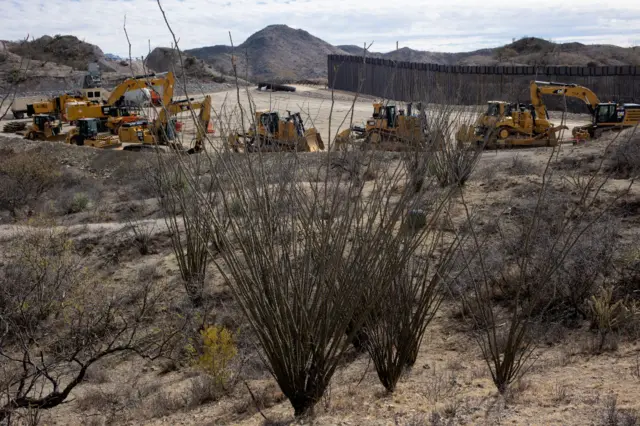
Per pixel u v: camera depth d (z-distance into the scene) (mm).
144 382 8914
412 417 4715
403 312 5836
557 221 9945
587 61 74188
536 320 7535
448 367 6754
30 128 42281
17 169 24625
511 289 8414
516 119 31000
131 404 7902
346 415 5008
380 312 5855
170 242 14430
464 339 7750
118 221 18453
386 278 5145
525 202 11945
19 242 13922
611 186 13289
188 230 11242
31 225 16359
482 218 11375
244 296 4914
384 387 6035
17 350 8938
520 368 6027
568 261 8203
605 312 7305
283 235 4996
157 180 11875
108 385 8844
